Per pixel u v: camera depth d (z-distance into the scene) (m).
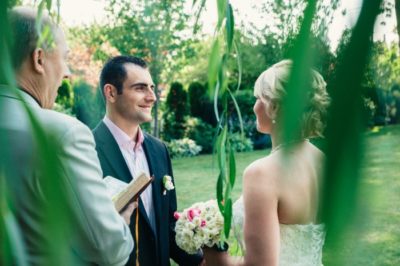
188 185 9.46
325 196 0.22
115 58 2.48
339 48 0.22
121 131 2.44
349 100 0.22
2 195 0.37
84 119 7.27
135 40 10.54
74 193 1.17
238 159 11.68
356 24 0.22
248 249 1.70
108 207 1.31
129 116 2.41
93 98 7.33
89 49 11.02
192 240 1.94
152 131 14.77
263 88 1.52
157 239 2.33
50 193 0.31
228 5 0.79
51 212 0.30
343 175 0.22
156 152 2.49
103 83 2.47
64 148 1.14
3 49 0.29
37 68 1.21
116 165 2.35
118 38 10.61
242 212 1.91
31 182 0.47
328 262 0.23
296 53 0.23
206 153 14.47
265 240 1.64
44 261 0.29
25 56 0.89
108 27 10.39
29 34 0.86
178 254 2.45
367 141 0.22
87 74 10.70
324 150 0.23
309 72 0.23
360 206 0.22
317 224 0.24
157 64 11.95
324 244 0.23
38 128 0.31
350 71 0.22
